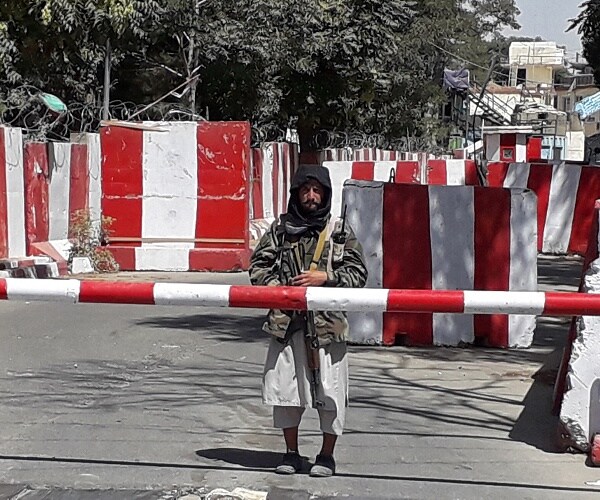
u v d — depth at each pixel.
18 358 9.59
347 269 5.88
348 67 28.55
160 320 11.80
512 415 7.59
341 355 5.92
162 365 9.31
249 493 5.68
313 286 5.77
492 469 6.27
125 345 10.27
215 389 8.35
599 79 27.06
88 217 16.50
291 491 5.79
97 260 16.25
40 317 11.94
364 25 28.22
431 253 10.05
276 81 28.31
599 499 5.74
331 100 29.56
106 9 16.70
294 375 5.87
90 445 6.73
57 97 23.48
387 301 5.46
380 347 10.23
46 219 15.49
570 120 79.75
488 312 5.46
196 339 10.62
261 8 26.48
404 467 6.29
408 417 7.52
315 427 7.24
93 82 26.17
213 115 28.16
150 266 16.53
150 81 27.55
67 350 9.99
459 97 58.44
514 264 10.04
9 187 14.26
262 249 6.02
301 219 5.96
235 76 26.86
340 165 20.72
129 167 16.59
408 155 35.75
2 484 5.93
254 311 12.59
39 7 16.70
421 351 10.08
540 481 6.04
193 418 7.44
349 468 6.24
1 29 16.70
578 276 16.56
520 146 38.91
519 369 9.27
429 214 10.06
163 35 25.45
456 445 6.78
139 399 8.01
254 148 20.61
